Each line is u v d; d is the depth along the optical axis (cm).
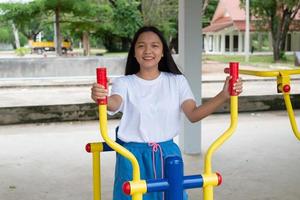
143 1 2016
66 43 2727
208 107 213
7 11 1562
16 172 492
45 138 679
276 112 921
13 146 624
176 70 240
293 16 2222
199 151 566
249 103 923
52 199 404
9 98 996
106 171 490
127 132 226
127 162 220
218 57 2697
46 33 4041
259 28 2291
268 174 475
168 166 186
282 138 659
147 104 226
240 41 3002
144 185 183
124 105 228
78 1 1598
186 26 540
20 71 1425
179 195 187
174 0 2016
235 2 3048
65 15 1831
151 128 225
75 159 545
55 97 1002
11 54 2831
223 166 506
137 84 230
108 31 2206
